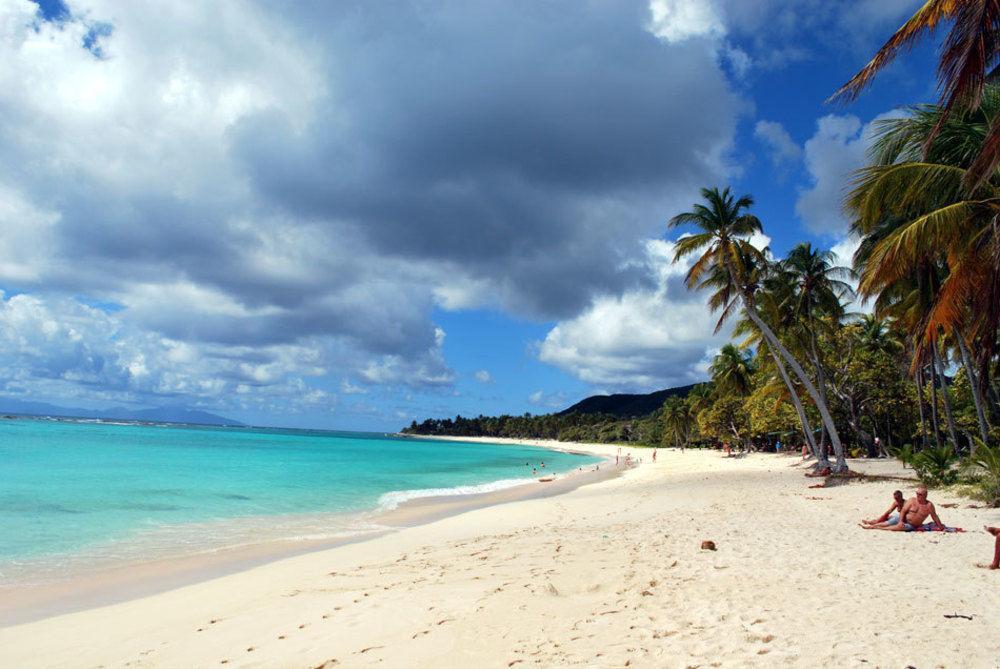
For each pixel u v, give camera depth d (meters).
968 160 13.61
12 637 7.28
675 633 5.50
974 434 37.12
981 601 6.35
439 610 6.81
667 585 7.46
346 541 14.61
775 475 28.66
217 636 6.67
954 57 7.92
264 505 21.45
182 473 32.09
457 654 5.32
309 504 22.34
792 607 6.23
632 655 4.97
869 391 40.84
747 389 58.12
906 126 14.41
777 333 33.59
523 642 5.51
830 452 44.09
